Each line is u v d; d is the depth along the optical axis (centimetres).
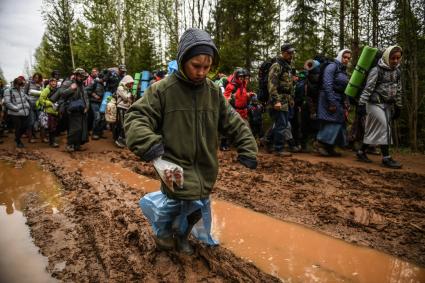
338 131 692
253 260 281
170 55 1684
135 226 328
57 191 472
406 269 268
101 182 506
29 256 286
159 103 234
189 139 237
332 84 671
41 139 947
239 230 341
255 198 437
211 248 290
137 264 265
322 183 505
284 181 515
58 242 311
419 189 473
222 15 1430
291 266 272
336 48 1098
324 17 1280
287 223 358
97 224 343
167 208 256
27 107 856
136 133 214
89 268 265
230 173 563
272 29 1341
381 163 650
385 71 594
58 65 2267
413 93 872
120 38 1836
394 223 353
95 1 1812
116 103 858
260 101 743
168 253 280
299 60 1152
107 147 854
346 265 274
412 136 877
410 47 856
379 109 605
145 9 1881
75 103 768
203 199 256
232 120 258
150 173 565
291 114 754
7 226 351
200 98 240
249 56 1310
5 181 529
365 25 958
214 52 233
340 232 335
